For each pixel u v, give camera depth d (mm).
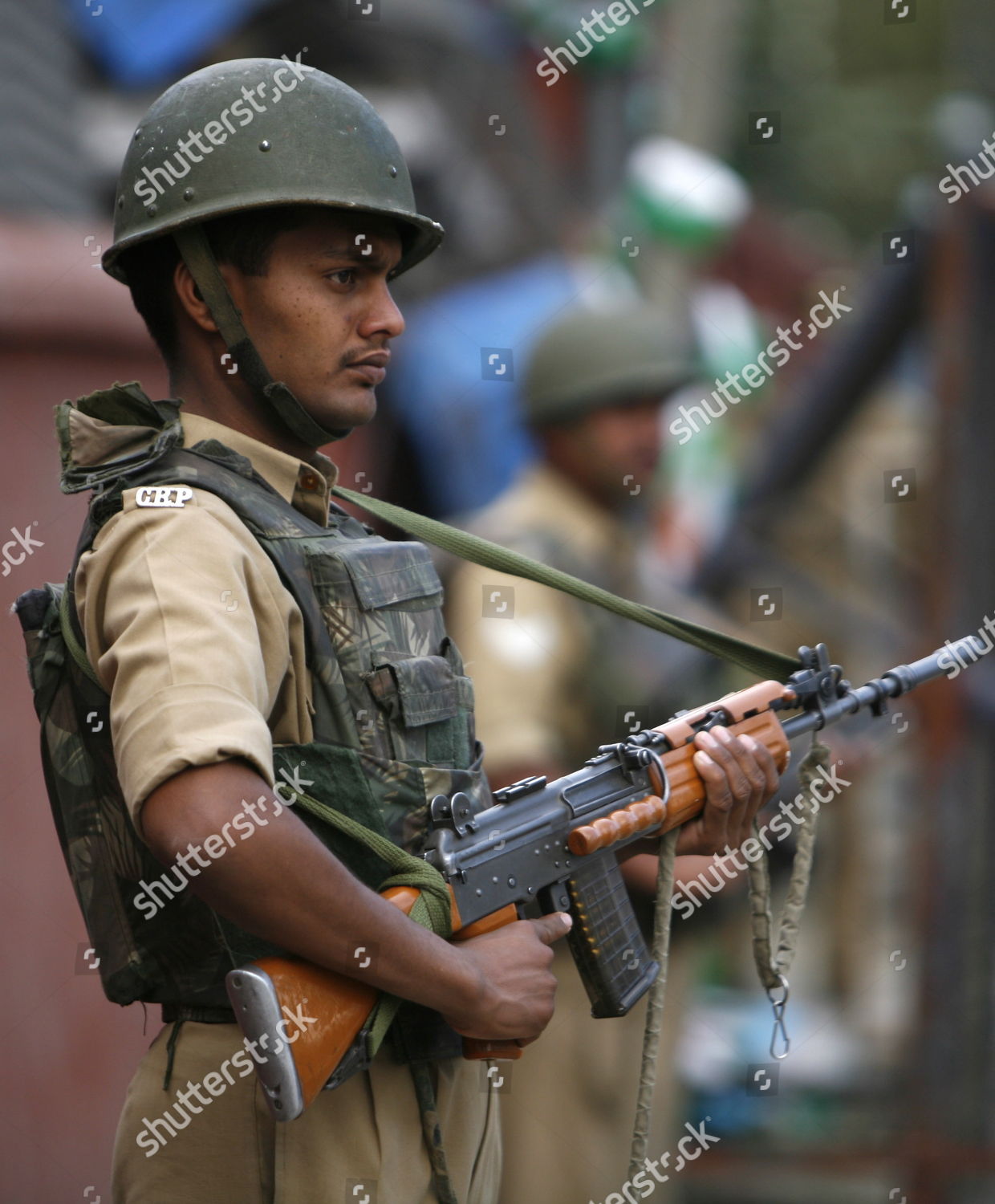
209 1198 6309
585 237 22297
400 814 6301
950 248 15125
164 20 17953
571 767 10492
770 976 7668
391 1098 6391
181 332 6715
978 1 21750
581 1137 10664
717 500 18375
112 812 6383
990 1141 14211
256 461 6480
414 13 21172
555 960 10609
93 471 6312
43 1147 11461
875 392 17625
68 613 6391
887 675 8148
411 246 7180
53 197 15430
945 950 14562
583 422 11422
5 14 15258
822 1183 14203
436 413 18391
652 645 11023
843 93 27109
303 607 6195
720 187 22344
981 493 15016
